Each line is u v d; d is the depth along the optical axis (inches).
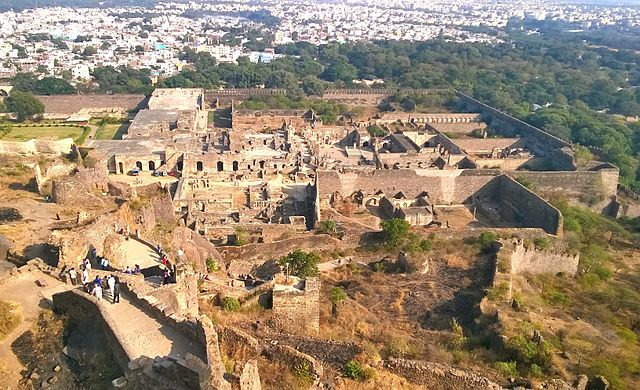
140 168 4840.1
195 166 4827.8
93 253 1765.5
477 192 4694.9
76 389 1124.5
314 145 5738.2
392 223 3248.0
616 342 2305.6
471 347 2054.6
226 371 1127.6
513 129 6894.7
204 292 1969.7
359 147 6151.6
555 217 3863.2
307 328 1951.3
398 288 2674.7
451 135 7017.7
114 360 1196.5
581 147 5944.9
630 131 6914.4
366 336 2033.7
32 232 1964.8
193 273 1699.1
